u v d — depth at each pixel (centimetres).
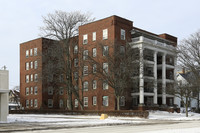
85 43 5803
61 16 5675
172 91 4559
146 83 5547
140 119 3566
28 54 7475
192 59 4978
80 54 5225
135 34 5731
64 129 2002
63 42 5584
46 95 6975
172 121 3194
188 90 4431
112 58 4456
